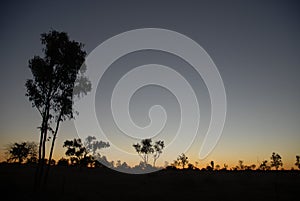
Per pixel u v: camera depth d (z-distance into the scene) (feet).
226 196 88.53
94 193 88.69
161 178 189.37
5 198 66.69
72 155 259.39
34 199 68.28
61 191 87.04
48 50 92.68
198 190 110.83
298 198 83.46
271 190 109.91
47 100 90.63
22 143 188.55
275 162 361.10
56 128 92.38
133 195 87.40
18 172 175.11
